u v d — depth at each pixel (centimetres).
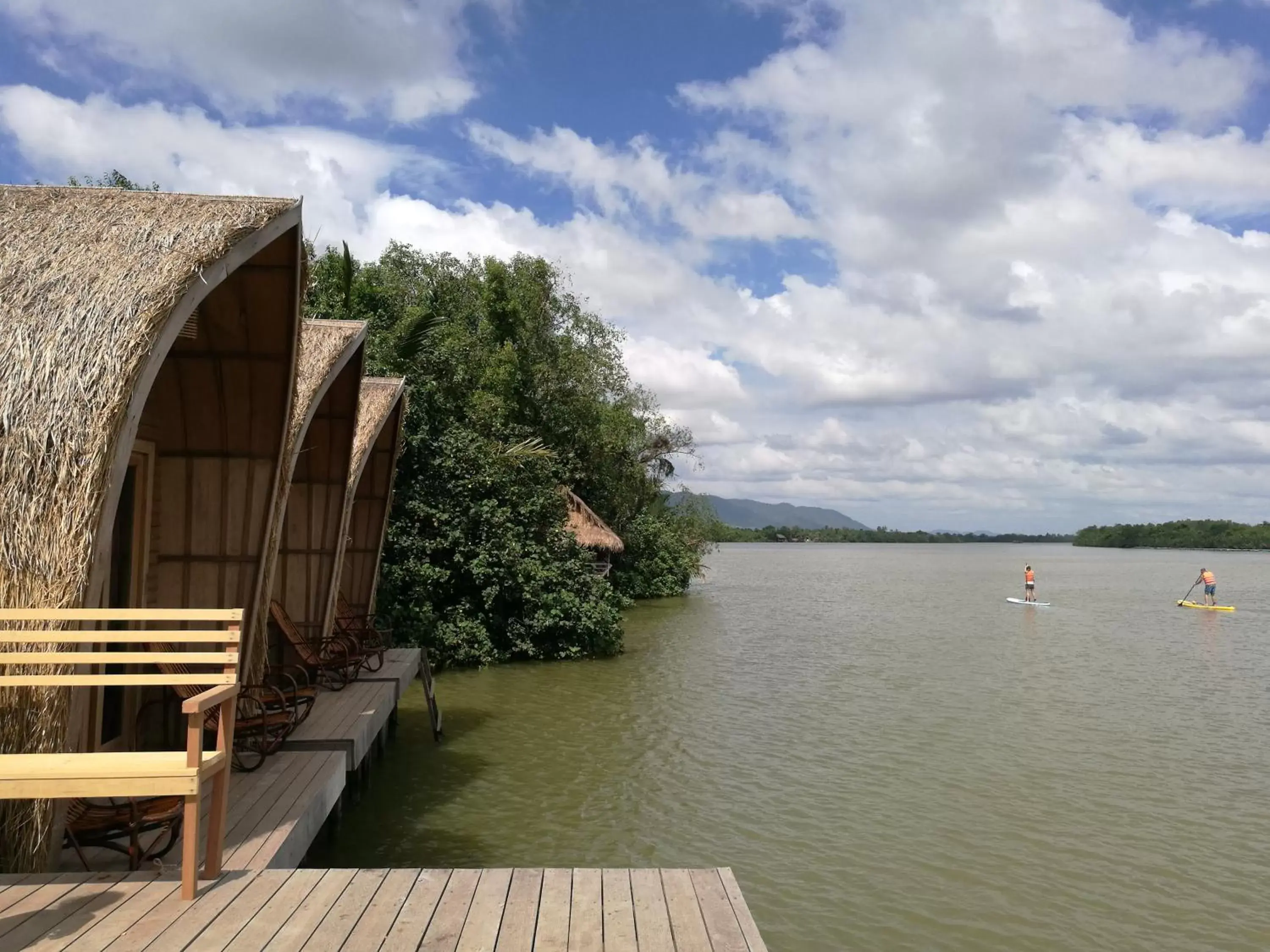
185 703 357
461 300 2608
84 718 418
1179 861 795
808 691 1543
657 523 3334
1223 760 1124
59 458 421
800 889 722
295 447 759
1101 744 1198
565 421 2627
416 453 1709
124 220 540
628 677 1641
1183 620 2992
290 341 666
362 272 2245
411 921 354
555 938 340
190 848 371
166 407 700
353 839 802
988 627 2697
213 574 717
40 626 414
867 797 955
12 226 534
